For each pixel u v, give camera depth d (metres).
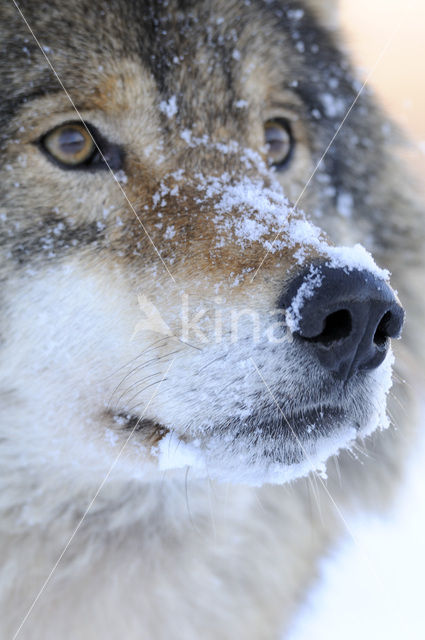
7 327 2.10
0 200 2.04
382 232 3.02
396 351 2.95
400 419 3.04
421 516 3.26
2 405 2.14
